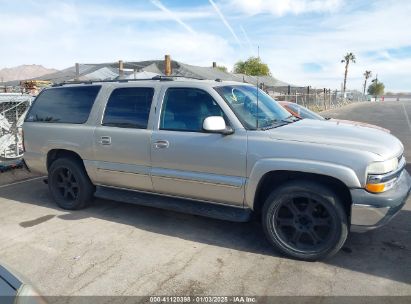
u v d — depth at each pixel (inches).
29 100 333.1
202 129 153.8
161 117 166.1
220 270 134.2
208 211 158.6
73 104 197.3
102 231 172.7
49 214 197.8
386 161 126.1
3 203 219.0
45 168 209.3
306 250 139.2
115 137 176.6
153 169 167.6
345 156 127.4
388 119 863.1
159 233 169.6
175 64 776.9
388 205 124.6
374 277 127.3
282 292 119.3
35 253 150.3
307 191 134.5
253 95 174.7
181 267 136.9
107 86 187.3
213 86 157.5
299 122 164.4
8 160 306.0
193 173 156.6
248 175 143.8
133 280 128.2
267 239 147.1
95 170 187.6
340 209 131.2
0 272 76.7
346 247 150.9
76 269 136.6
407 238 158.9
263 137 141.9
